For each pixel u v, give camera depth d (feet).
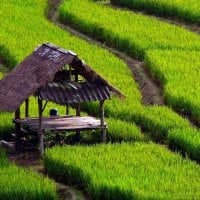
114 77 135.23
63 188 95.45
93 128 107.24
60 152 100.48
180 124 113.80
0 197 88.84
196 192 87.81
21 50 146.51
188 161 98.99
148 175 93.20
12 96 105.40
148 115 116.98
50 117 111.65
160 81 135.85
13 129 112.37
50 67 104.73
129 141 109.40
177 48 151.84
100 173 93.20
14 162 103.24
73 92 105.70
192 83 130.00
